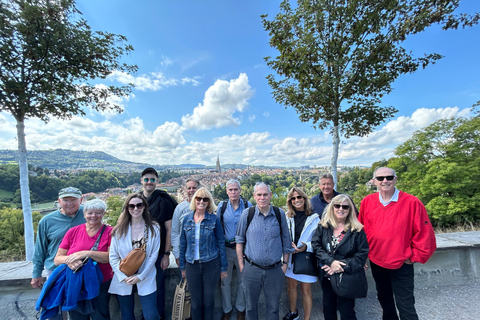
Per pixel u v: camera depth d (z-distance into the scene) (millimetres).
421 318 2285
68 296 1697
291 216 2434
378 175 2143
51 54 3912
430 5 3193
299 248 2252
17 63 3768
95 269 1858
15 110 4004
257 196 2127
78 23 4160
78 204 2205
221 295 2625
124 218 2061
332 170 4281
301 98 4340
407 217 2006
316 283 2842
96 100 4859
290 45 3793
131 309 1996
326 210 2186
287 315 2408
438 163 11406
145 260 2014
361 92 3918
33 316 2262
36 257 2086
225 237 2545
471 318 2236
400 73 3742
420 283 2844
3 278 2260
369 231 2201
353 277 1857
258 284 2068
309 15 3732
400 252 1990
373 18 3455
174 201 2660
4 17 3416
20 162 4156
